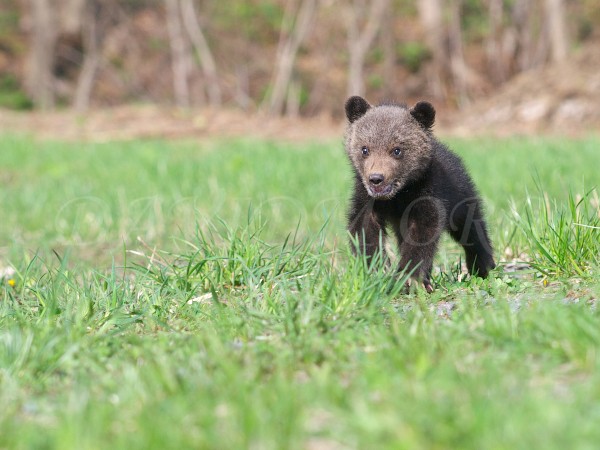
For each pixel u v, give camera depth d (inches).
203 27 1964.8
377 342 298.4
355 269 371.2
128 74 1927.9
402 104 483.8
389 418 219.5
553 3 1775.3
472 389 240.1
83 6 1914.4
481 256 468.4
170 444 216.5
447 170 464.1
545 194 523.2
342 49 1867.6
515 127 1454.2
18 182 986.1
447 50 1867.6
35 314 388.8
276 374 269.0
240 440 219.3
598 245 421.4
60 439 220.8
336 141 1290.6
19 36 2031.3
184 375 273.6
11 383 280.4
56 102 1898.4
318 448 219.0
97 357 308.3
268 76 1932.8
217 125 1539.1
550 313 296.2
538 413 219.1
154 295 391.9
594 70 1493.6
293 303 346.6
